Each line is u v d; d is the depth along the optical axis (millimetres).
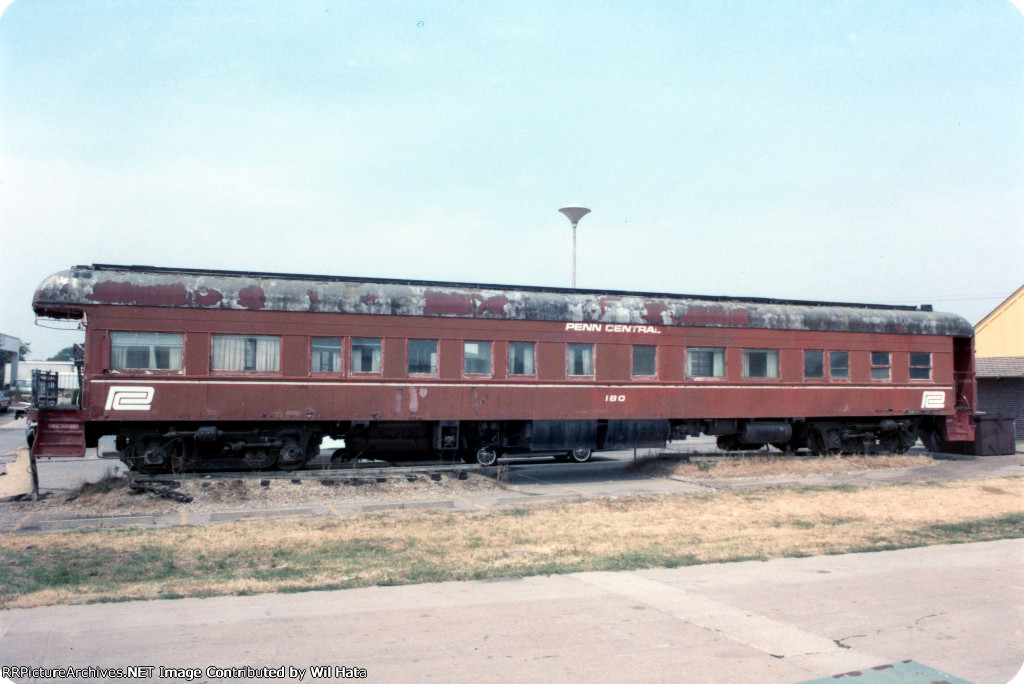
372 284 17516
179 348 15789
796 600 7766
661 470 19922
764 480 18656
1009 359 32375
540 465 21891
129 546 10570
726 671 5836
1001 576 8867
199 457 16594
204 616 7027
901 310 23531
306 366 16516
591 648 6277
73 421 15117
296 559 9781
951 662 6109
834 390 21500
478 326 17875
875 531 11750
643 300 19750
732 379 20281
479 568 9016
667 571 8977
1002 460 23469
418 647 6250
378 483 16156
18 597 7715
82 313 15680
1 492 14781
